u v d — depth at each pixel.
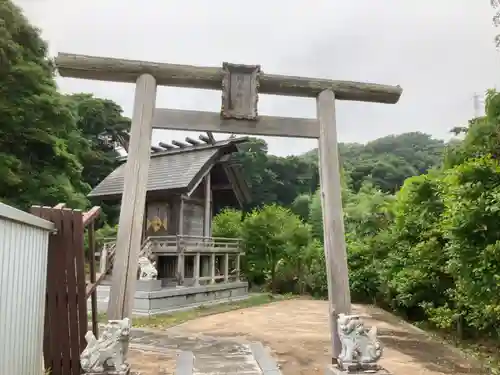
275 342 9.08
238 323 11.75
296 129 6.39
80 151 23.86
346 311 5.83
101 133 29.98
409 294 11.23
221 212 25.02
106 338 4.77
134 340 8.91
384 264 14.50
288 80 6.43
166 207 17.19
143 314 12.90
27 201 14.34
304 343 8.98
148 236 17.00
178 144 18.55
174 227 16.94
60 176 16.08
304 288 21.06
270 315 13.47
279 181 38.41
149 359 7.32
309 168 40.50
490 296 7.22
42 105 14.78
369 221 17.84
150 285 13.76
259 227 20.92
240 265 21.47
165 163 18.09
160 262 17.23
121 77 6.09
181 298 14.72
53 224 4.76
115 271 5.38
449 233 7.80
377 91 6.66
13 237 3.68
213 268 17.70
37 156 16.08
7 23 14.95
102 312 12.56
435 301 10.86
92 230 5.59
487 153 7.82
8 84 14.24
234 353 7.71
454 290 9.47
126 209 5.61
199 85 6.30
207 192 18.39
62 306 4.82
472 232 7.13
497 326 8.66
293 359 7.50
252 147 38.75
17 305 3.82
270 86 6.44
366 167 42.38
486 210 6.66
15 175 13.84
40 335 4.50
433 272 10.45
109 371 4.67
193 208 17.98
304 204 34.28
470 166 7.16
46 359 4.73
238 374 6.30
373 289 16.81
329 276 5.97
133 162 5.77
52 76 17.25
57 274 4.82
